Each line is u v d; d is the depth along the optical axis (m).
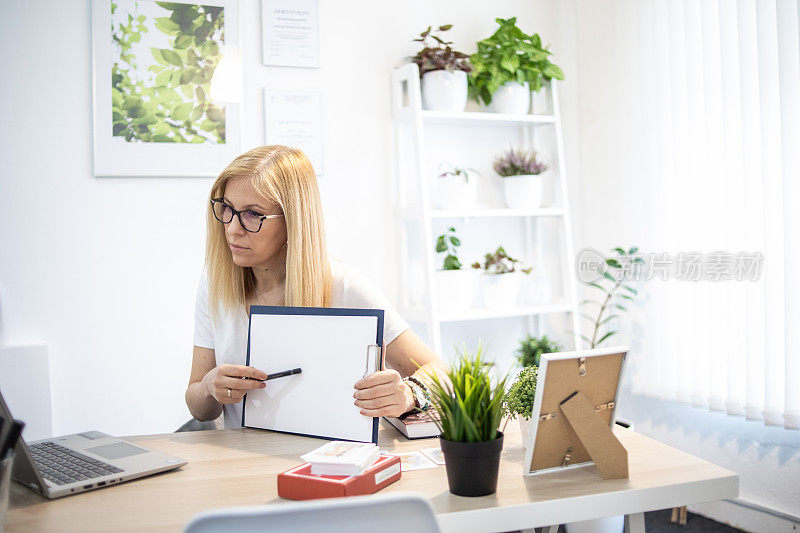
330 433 1.37
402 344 1.71
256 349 1.49
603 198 3.08
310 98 2.77
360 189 2.87
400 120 2.84
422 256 2.73
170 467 1.22
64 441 1.41
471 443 1.06
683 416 2.75
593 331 3.16
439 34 2.99
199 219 2.64
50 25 2.44
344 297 1.74
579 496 1.08
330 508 0.76
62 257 2.46
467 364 1.14
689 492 1.15
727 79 2.45
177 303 2.62
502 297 2.86
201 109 2.62
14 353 2.35
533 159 2.95
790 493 2.38
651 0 2.76
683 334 2.67
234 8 2.66
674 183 2.68
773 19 2.29
